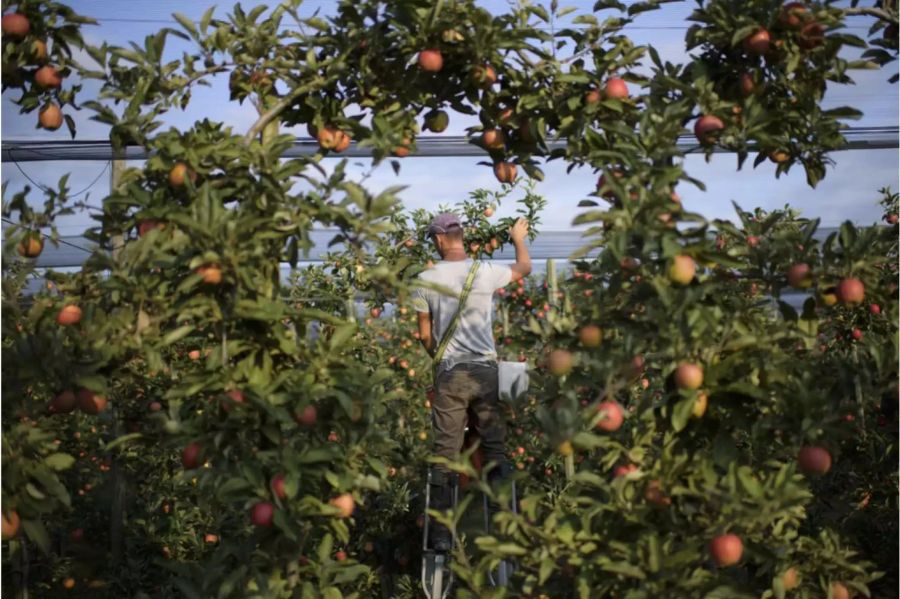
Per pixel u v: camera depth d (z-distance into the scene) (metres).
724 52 3.36
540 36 3.34
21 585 3.91
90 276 3.19
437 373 4.73
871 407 4.27
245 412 2.91
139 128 3.21
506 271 4.83
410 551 6.05
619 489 2.84
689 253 2.89
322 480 3.19
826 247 3.11
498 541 2.97
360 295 7.46
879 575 3.25
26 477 3.00
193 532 5.59
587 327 2.98
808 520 4.36
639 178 2.90
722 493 2.76
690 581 2.76
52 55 3.44
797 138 3.38
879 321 4.33
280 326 3.05
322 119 3.43
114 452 5.59
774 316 3.63
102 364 2.98
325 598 3.06
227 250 2.88
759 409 2.98
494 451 4.67
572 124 3.33
